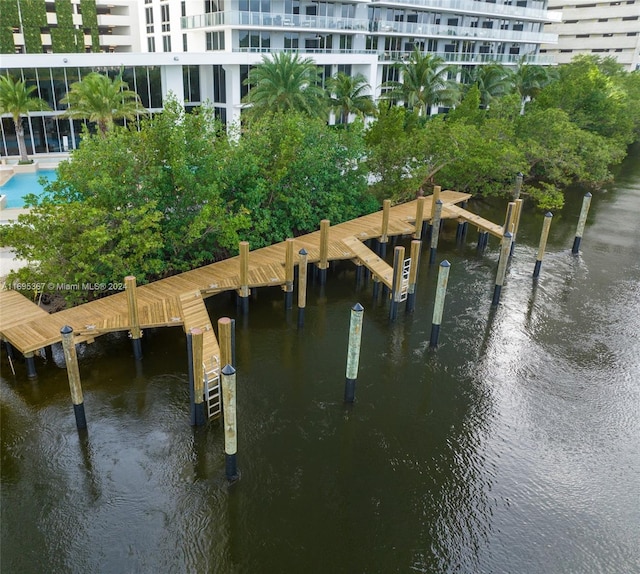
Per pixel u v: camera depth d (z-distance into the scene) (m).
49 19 65.12
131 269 18.12
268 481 12.20
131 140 19.42
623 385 16.14
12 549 10.47
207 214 18.83
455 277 23.39
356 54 47.53
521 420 14.54
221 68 41.97
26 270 17.11
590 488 12.41
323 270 21.33
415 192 30.72
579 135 35.34
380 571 10.34
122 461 12.51
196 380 13.08
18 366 15.66
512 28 67.38
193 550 10.56
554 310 20.59
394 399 15.15
